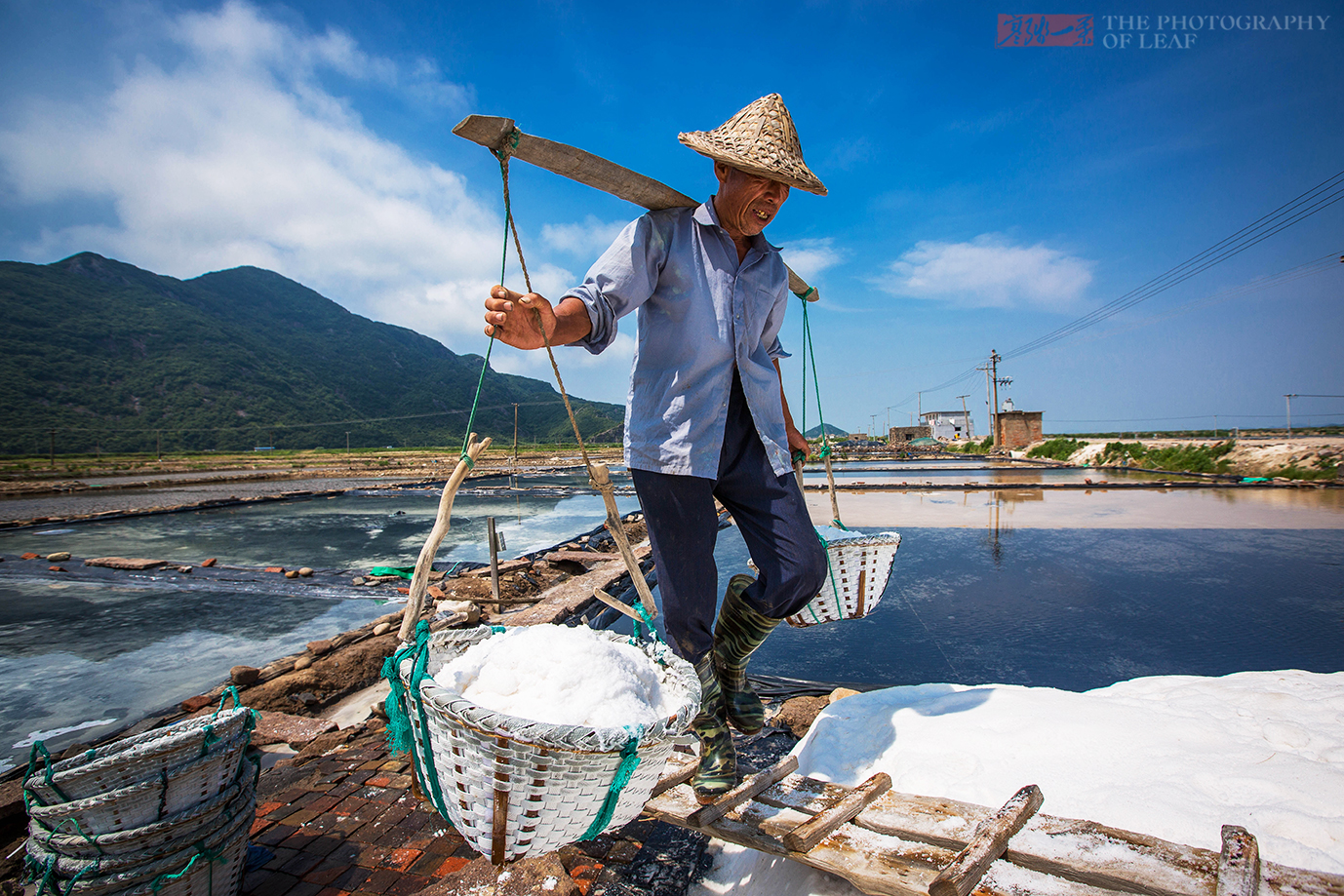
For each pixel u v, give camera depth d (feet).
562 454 164.55
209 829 5.56
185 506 51.08
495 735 3.07
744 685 6.41
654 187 5.23
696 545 5.59
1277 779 4.78
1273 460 61.82
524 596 19.34
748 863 5.50
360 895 5.85
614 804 3.46
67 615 19.53
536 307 4.26
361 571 25.04
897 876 4.04
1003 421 133.28
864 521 32.91
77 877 5.05
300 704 11.98
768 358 6.23
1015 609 15.38
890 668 11.69
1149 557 22.00
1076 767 5.31
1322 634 13.05
